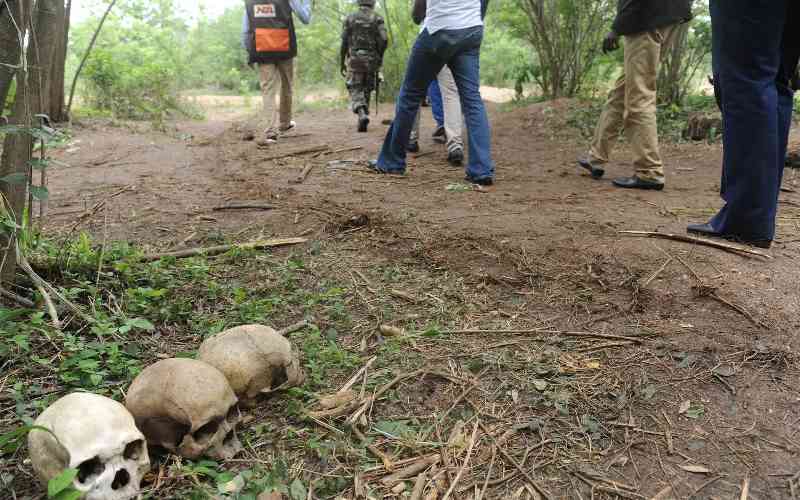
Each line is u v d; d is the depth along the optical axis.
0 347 2.59
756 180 3.49
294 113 11.84
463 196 5.15
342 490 1.98
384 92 13.48
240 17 19.45
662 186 5.29
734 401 2.37
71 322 2.92
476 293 3.35
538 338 2.87
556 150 7.38
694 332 2.80
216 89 18.73
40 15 2.97
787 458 2.09
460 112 6.57
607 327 2.93
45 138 2.92
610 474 2.05
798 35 3.41
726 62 3.42
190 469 1.95
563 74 10.03
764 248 3.60
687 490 1.97
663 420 2.29
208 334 2.91
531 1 9.61
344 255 3.94
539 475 2.05
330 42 14.23
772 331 2.76
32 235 3.38
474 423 2.29
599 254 3.59
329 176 6.02
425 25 5.43
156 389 1.98
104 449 1.71
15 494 1.92
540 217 4.38
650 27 4.93
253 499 1.89
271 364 2.29
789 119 3.55
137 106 10.91
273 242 4.11
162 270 3.58
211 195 5.37
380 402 2.42
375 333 2.96
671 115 8.16
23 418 2.19
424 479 2.01
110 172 6.24
